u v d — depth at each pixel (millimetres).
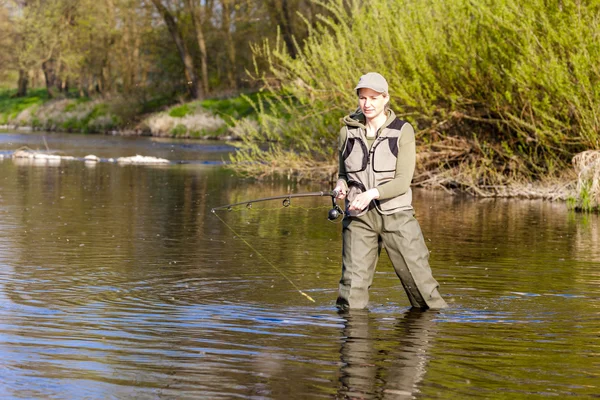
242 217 13281
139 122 53594
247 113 46438
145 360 5027
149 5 59062
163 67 59812
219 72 58750
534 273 8312
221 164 26531
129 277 7848
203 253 9461
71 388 4504
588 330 5930
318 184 20219
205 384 4594
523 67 16219
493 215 14094
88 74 68125
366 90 6387
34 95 75312
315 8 45000
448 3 17828
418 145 19547
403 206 6500
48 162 26250
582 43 15773
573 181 16969
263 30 52875
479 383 4656
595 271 8461
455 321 6152
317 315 6309
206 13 56250
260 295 7086
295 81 20000
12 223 11867
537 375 4816
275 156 21625
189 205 14984
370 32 18812
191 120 47562
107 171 22891
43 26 65375
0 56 68250
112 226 11766
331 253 9570
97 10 62281
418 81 17688
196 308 6531
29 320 6012
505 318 6285
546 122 16859
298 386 4574
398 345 5430
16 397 4348
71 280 7641
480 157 18844
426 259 6578
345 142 6559
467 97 18172
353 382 4656
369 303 6770
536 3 16406
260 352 5230
